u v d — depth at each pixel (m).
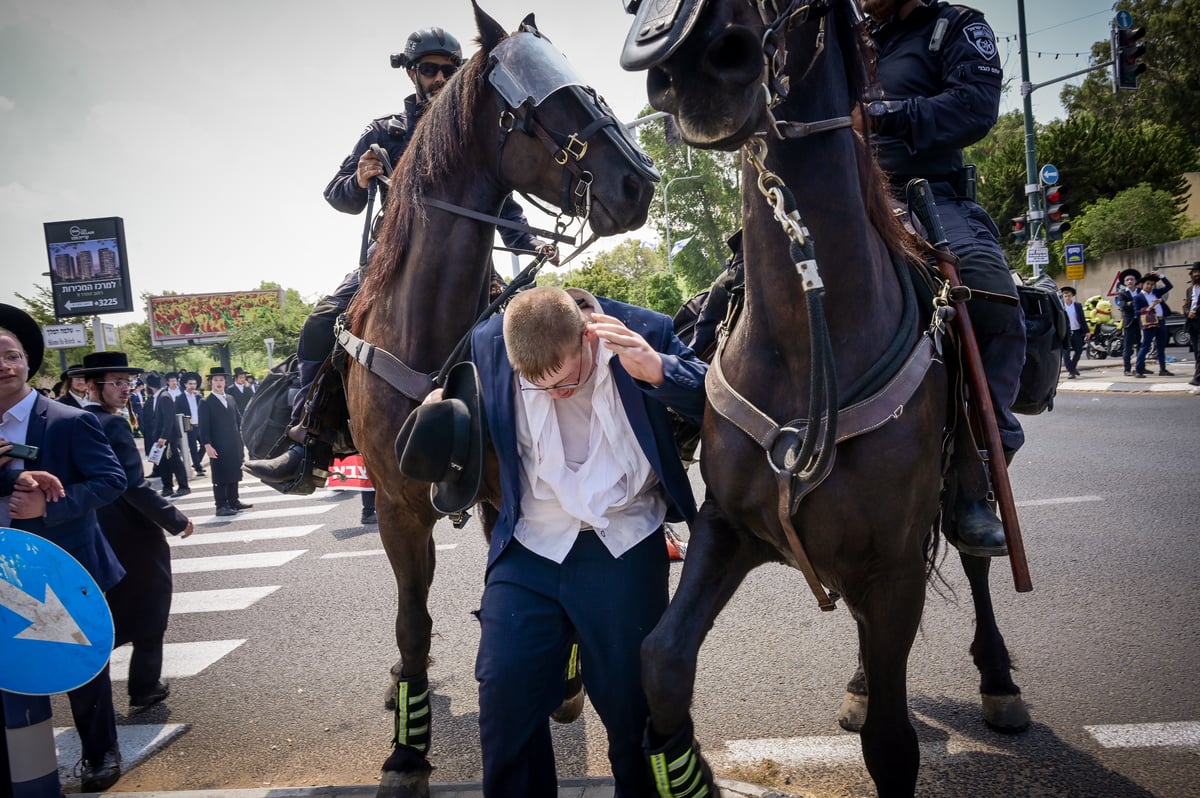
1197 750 3.04
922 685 3.80
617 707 2.29
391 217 3.20
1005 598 4.79
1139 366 16.75
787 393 2.03
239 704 4.47
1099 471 7.87
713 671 4.18
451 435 2.36
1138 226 38.00
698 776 2.00
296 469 3.98
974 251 2.66
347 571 7.47
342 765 3.63
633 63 1.56
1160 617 4.27
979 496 2.53
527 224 3.12
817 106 1.93
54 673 2.65
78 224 17.27
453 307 3.07
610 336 2.24
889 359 2.02
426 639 3.10
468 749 3.65
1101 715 3.35
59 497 3.04
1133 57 14.10
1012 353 2.68
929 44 2.76
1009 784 2.92
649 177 2.97
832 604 2.13
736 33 1.50
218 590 7.19
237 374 17.83
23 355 3.41
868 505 1.96
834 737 3.40
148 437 15.03
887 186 2.40
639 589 2.32
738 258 2.76
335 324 3.54
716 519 2.16
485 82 3.07
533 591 2.35
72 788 3.66
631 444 2.37
